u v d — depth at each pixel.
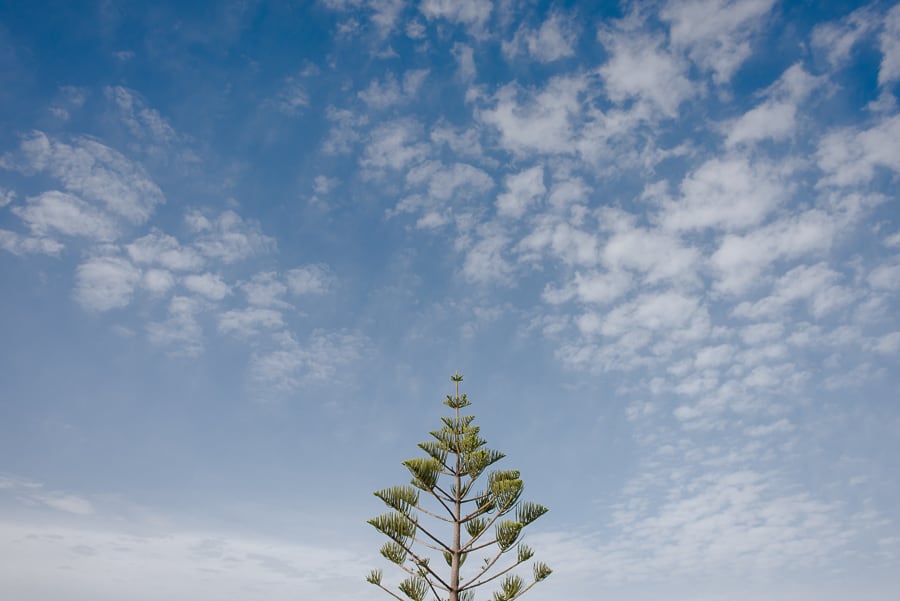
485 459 14.60
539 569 13.45
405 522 13.95
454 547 13.78
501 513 14.02
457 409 15.74
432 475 14.37
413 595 13.52
